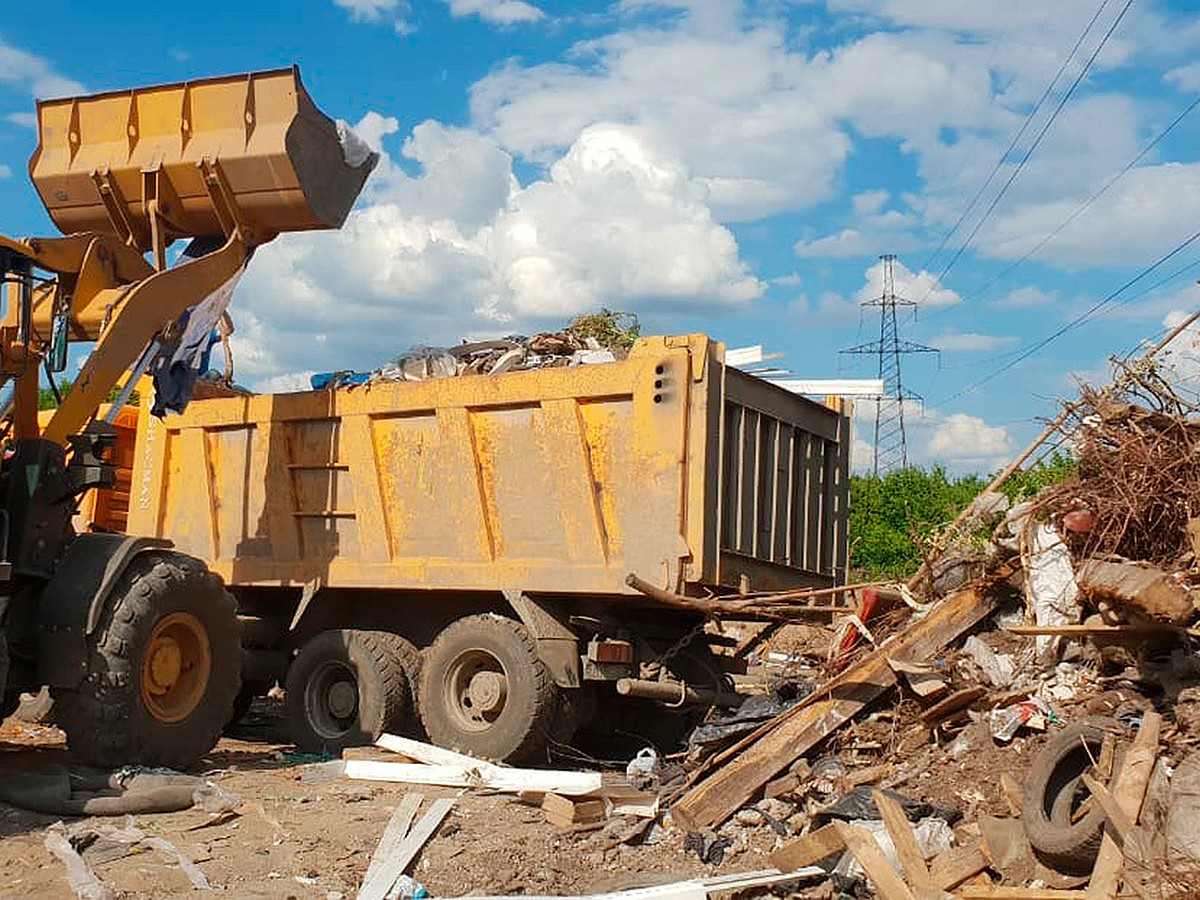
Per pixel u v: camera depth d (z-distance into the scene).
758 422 9.03
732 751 7.24
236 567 10.52
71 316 8.41
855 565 28.38
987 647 7.14
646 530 8.50
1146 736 5.34
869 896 5.77
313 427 10.21
